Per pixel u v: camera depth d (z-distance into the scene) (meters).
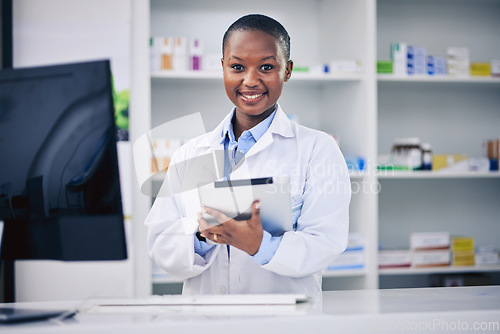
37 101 1.04
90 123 1.04
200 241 1.46
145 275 2.75
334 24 3.23
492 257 3.11
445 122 3.44
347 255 2.91
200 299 1.13
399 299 1.21
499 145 3.13
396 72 3.02
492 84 3.23
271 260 1.31
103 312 1.09
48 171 1.04
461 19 3.46
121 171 2.73
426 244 3.04
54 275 2.72
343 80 3.01
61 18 2.75
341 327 0.99
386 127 3.39
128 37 2.76
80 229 1.06
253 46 1.59
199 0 3.25
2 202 1.05
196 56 2.85
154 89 3.20
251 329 0.97
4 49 2.73
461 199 3.47
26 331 0.93
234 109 1.71
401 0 3.31
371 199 2.92
